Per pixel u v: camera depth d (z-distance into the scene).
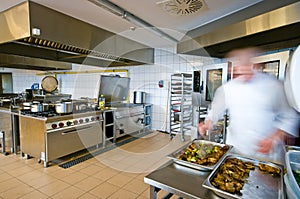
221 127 2.10
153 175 1.08
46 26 1.96
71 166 2.63
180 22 2.33
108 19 2.32
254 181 0.99
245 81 1.80
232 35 1.77
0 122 3.20
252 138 1.67
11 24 1.99
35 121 2.65
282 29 1.59
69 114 2.86
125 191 2.02
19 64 3.88
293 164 0.99
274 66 1.54
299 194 0.71
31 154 2.76
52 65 4.37
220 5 1.80
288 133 1.50
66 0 1.82
